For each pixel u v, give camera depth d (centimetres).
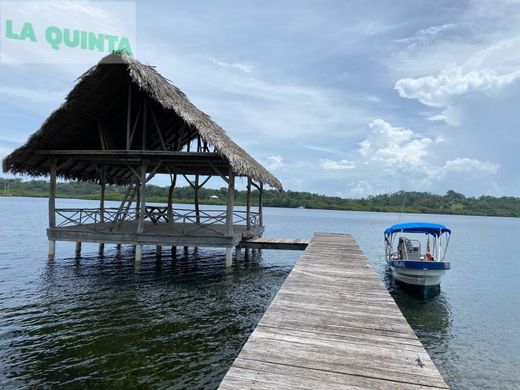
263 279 1257
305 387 291
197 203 1788
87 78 1074
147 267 1377
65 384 513
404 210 10812
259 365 329
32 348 625
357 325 445
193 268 1397
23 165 1328
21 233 2473
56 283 1087
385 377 313
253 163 1497
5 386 502
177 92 1396
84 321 766
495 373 667
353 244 1287
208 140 1070
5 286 1039
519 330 909
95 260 1486
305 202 11212
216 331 738
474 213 10412
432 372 324
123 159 1292
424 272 1134
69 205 6169
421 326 923
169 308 877
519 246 3195
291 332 416
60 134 1254
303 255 1009
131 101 1245
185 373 560
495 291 1367
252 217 1733
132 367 571
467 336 859
